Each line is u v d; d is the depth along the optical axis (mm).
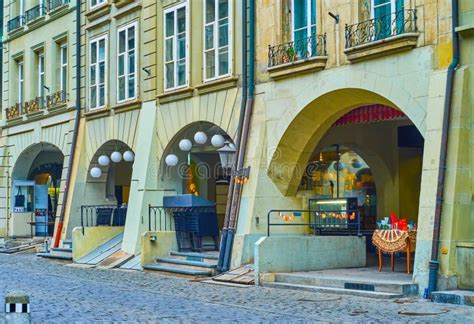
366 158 22547
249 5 20172
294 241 17719
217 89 21047
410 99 15969
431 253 14578
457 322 11633
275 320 12125
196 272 19344
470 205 14789
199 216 21922
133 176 23891
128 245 23312
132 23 24797
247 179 19609
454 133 14797
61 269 22641
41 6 30641
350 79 17328
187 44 22156
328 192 22688
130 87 24938
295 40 19047
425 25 15789
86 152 27312
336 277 16172
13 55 32781
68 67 28516
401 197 22375
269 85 19578
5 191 32875
